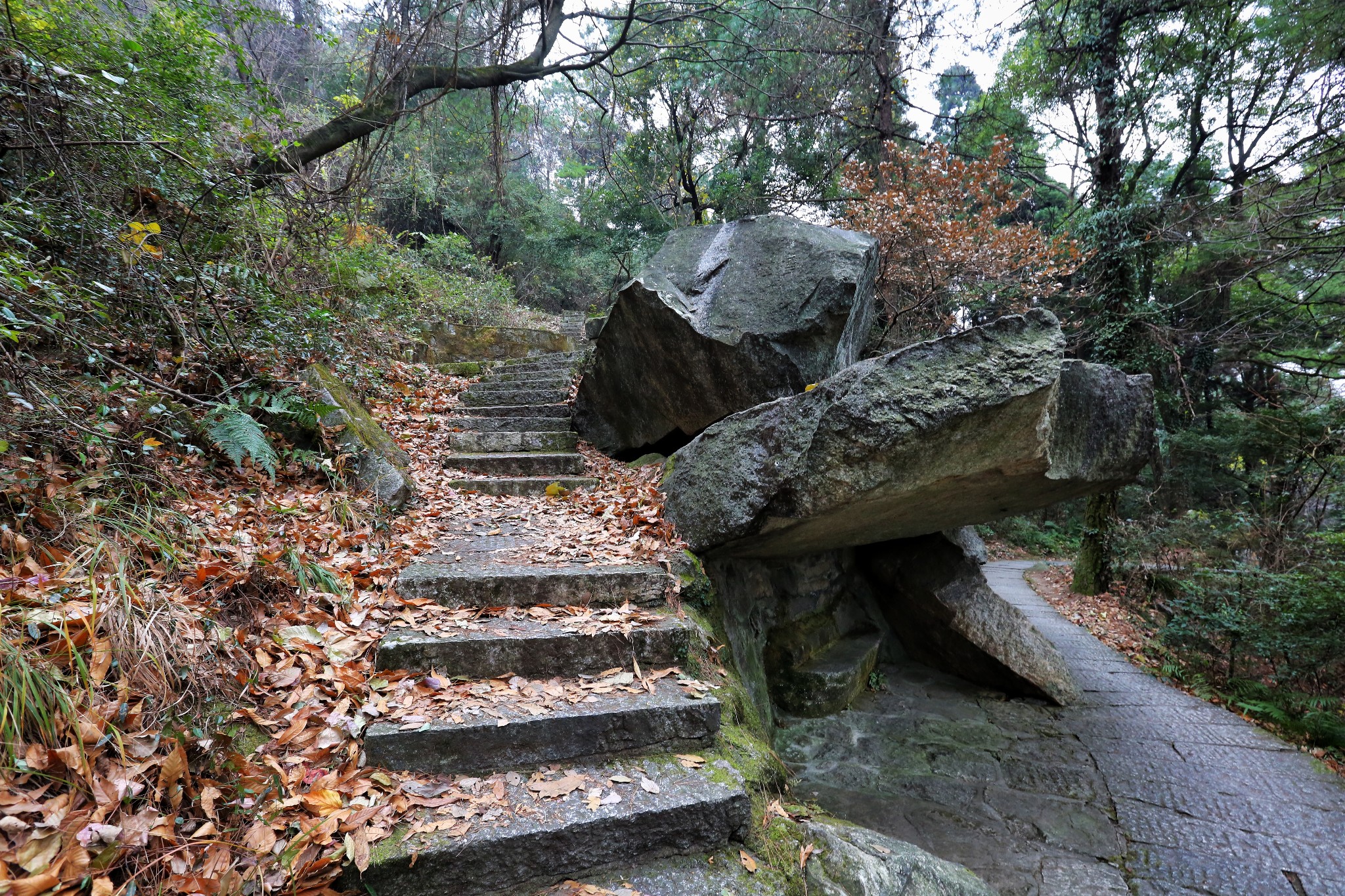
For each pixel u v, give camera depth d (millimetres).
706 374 3832
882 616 4918
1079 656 5301
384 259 5930
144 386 2434
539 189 12562
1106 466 2830
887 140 8547
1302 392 8219
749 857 1592
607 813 1497
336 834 1330
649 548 2834
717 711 1890
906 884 1807
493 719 1693
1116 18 7430
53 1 2867
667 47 6840
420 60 5090
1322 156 5914
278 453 2973
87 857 1059
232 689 1563
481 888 1361
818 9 7766
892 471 2471
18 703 1126
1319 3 6164
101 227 2465
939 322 7129
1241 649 4621
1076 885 2266
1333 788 2984
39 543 1632
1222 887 2258
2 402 1817
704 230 4473
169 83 3094
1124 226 7578
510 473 4043
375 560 2438
